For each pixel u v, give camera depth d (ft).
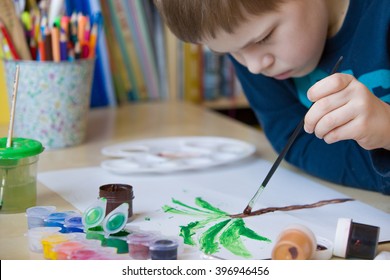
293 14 2.68
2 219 2.58
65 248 2.14
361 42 3.01
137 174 3.21
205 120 4.52
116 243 2.21
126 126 4.32
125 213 2.31
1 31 3.66
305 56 2.82
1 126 4.24
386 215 2.61
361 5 3.03
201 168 3.29
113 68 5.02
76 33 3.81
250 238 2.33
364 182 2.97
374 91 2.97
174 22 2.74
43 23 3.67
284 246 2.07
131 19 5.01
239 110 5.65
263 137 4.04
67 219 2.39
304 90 3.39
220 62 5.34
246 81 3.55
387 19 2.90
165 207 2.69
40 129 3.66
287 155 3.32
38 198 2.82
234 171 3.28
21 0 3.98
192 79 5.29
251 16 2.57
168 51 5.20
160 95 5.24
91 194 2.88
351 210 2.66
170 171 3.22
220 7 2.53
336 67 2.51
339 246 2.17
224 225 2.47
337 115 2.35
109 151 3.59
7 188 2.63
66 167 3.34
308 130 2.42
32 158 2.68
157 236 2.22
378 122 2.36
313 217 2.57
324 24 2.88
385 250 2.24
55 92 3.62
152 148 3.69
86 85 3.76
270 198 2.82
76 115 3.74
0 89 4.31
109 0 4.91
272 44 2.74
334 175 3.06
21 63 3.59
